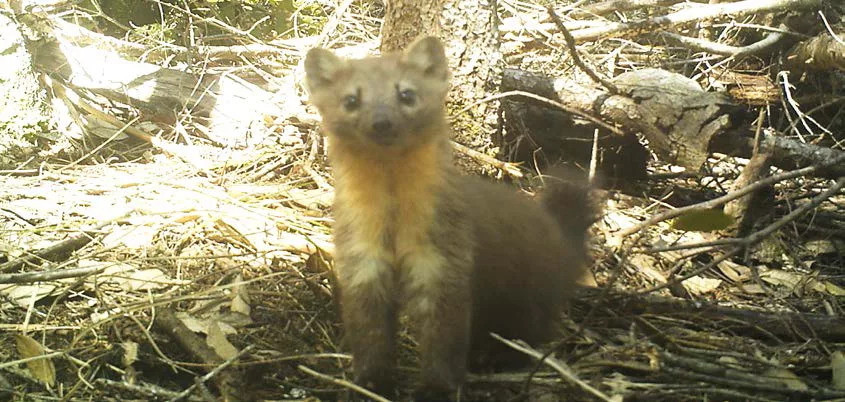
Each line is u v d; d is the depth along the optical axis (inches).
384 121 29.5
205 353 33.0
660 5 59.3
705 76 60.2
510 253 33.2
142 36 68.2
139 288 38.0
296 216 44.8
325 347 34.6
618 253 42.9
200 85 59.3
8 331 34.7
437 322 30.7
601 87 50.6
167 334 34.6
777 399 30.9
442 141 32.1
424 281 30.8
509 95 48.2
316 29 68.7
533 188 49.2
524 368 33.9
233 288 37.0
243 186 49.2
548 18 59.3
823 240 46.9
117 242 42.2
